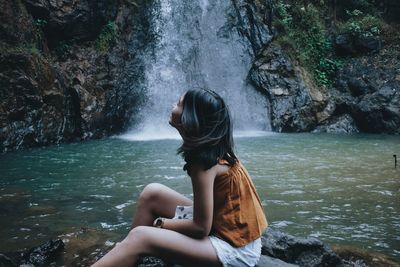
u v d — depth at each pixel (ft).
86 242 13.32
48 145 36.27
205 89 8.05
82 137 39.75
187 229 7.95
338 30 55.52
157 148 34.09
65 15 41.55
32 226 15.35
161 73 47.88
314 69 53.01
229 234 8.05
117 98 43.98
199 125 7.73
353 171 24.90
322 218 16.42
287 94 49.19
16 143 34.04
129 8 47.16
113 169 25.39
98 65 43.50
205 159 7.66
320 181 22.38
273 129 48.11
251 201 8.27
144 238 7.82
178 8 50.06
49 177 23.31
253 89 50.06
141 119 45.75
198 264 7.94
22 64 35.24
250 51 50.93
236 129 49.29
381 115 46.57
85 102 40.40
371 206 17.97
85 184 21.68
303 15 55.31
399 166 26.43
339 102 50.03
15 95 34.50
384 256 12.60
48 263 11.92
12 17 36.29
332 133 46.75
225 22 51.47
